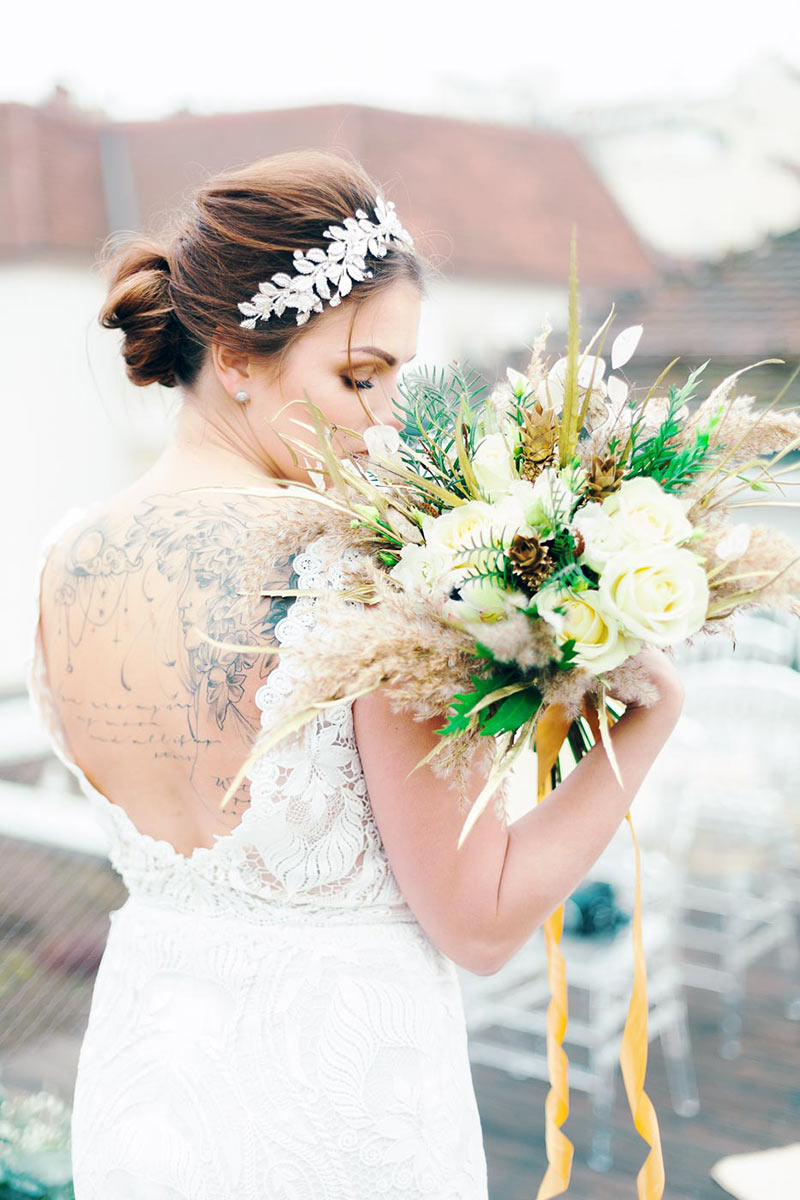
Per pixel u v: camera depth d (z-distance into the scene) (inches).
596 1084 127.0
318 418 45.1
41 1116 105.4
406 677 39.5
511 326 308.3
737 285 332.8
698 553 44.6
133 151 276.8
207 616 46.1
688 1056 149.4
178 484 51.3
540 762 53.3
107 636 49.5
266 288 49.4
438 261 56.2
